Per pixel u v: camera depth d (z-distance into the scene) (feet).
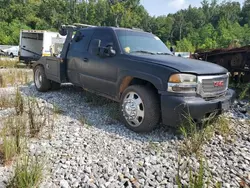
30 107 13.37
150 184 8.28
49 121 13.48
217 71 12.19
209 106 11.30
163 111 11.34
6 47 95.45
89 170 8.93
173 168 9.30
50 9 226.17
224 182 8.52
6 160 9.20
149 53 14.58
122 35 15.08
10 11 196.13
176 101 10.85
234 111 16.76
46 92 21.90
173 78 11.05
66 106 17.33
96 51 15.05
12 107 16.07
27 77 28.78
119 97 14.14
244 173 9.17
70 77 18.63
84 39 17.43
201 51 28.60
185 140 10.94
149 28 279.49
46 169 8.77
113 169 9.11
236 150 11.01
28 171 7.99
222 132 12.69
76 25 20.52
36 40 57.82
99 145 11.12
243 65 22.76
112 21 255.70
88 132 12.62
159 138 12.11
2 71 32.91
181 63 11.94
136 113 12.56
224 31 204.23
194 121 11.39
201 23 311.88
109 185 8.11
